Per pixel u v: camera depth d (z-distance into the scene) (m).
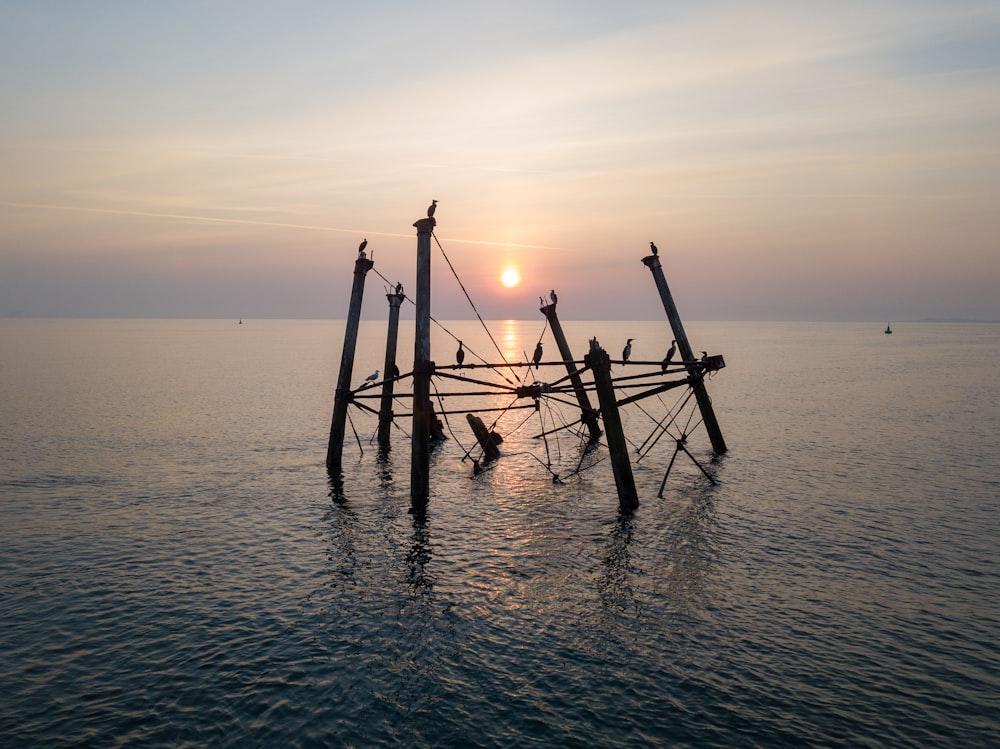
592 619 19.56
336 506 31.22
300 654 17.62
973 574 22.14
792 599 20.59
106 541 25.89
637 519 28.94
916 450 41.62
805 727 14.47
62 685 16.11
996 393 72.00
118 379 92.00
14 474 36.38
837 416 56.41
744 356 145.25
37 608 20.05
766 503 30.70
